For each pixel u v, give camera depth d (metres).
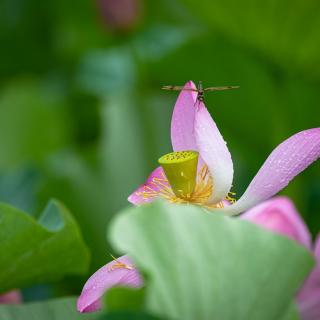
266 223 1.25
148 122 2.05
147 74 2.12
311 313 1.22
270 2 1.86
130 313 0.99
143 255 0.99
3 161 2.41
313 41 1.90
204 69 2.04
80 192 1.90
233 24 1.95
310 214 1.96
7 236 1.24
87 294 1.15
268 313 1.03
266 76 2.01
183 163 1.17
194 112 1.20
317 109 2.04
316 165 1.93
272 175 1.17
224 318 1.02
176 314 1.00
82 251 1.29
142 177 1.97
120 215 1.00
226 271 1.02
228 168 1.17
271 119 2.04
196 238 1.02
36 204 1.91
